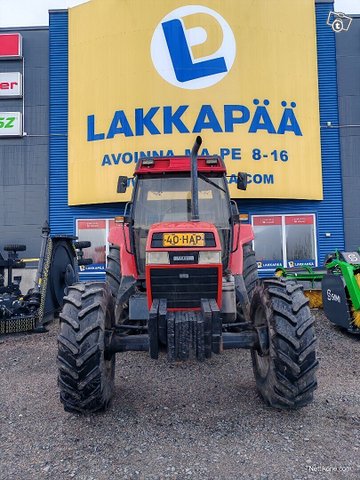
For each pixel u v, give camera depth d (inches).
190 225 147.3
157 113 422.9
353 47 470.3
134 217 189.2
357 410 146.0
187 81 422.0
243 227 223.3
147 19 426.0
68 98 458.0
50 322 311.4
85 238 459.2
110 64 433.4
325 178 462.3
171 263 139.2
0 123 465.4
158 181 195.9
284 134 430.0
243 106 424.2
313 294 339.9
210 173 197.0
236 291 175.5
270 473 106.6
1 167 470.0
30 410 152.0
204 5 423.5
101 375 131.6
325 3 467.2
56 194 465.1
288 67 434.3
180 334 129.7
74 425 137.8
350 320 245.8
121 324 165.9
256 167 424.5
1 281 303.7
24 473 109.7
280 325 132.5
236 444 122.1
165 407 150.8
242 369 191.5
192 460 113.9
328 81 467.2
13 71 475.2
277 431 129.7
